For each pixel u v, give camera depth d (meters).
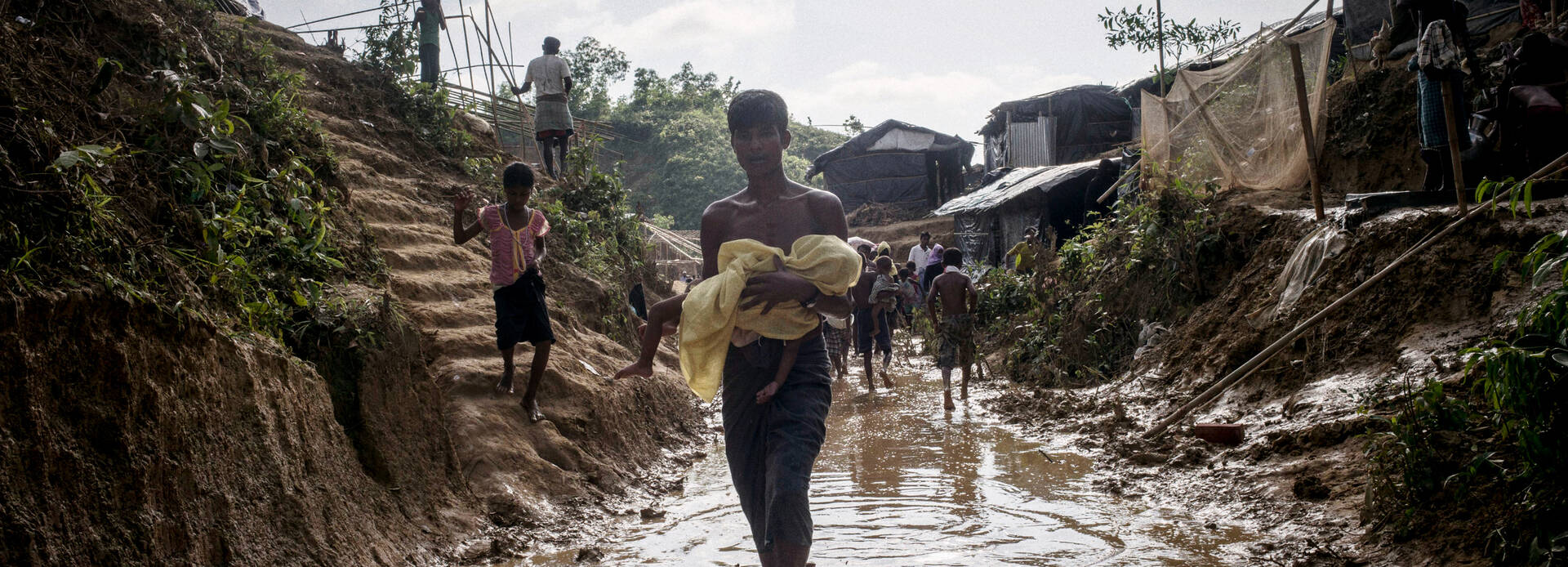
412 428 4.92
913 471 6.41
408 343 5.14
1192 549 4.33
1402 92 10.27
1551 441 3.47
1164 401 7.62
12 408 2.75
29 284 2.91
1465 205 6.16
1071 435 7.41
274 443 3.81
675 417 8.28
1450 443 4.15
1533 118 6.62
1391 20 11.56
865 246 11.87
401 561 4.19
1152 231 9.88
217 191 5.29
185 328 3.47
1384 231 6.75
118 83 5.62
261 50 8.84
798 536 3.06
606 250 12.09
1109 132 28.55
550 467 5.66
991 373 11.50
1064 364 10.21
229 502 3.46
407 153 11.22
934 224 33.12
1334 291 6.93
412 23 13.09
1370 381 5.78
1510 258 5.68
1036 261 12.49
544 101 13.73
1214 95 10.87
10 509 2.64
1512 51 8.84
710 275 3.68
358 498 4.27
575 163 13.11
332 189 7.13
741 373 3.40
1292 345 6.81
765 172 3.54
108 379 3.08
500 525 4.98
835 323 11.28
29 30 4.79
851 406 10.01
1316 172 8.16
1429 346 5.62
